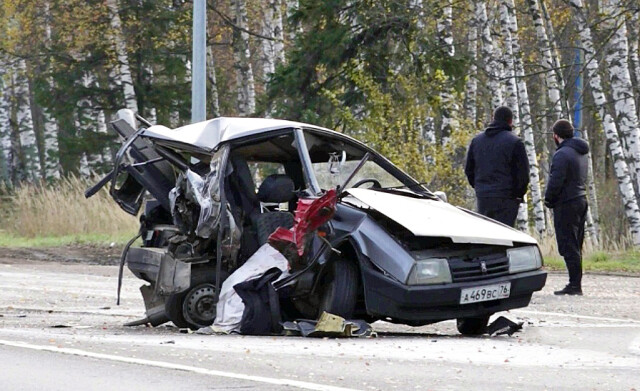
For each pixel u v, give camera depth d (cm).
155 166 2191
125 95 6625
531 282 1972
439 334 2080
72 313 2419
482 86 6075
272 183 2080
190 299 2048
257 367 1487
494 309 1950
